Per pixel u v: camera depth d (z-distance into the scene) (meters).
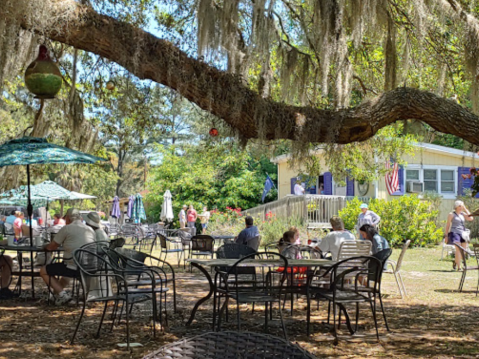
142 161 48.81
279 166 26.34
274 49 9.52
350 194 21.75
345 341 5.65
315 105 8.42
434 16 7.83
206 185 29.34
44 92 6.18
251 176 29.05
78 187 20.45
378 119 6.46
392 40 7.95
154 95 7.75
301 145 6.67
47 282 7.70
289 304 7.90
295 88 8.55
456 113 6.33
